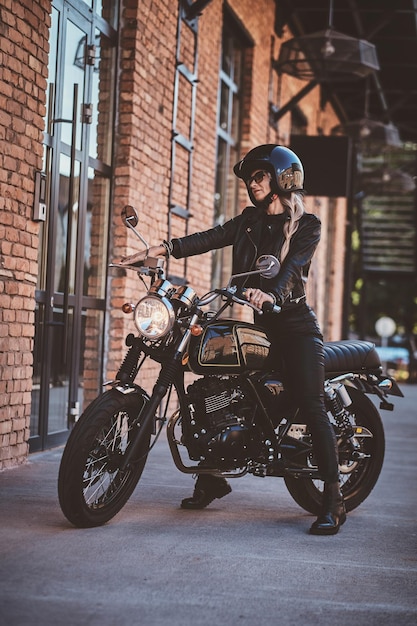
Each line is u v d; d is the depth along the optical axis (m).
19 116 6.71
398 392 6.00
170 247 5.30
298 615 3.72
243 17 13.29
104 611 3.61
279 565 4.48
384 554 4.85
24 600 3.67
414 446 10.51
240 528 5.28
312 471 5.43
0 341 6.57
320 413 5.32
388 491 7.03
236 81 13.83
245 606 3.79
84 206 8.51
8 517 5.12
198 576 4.18
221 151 13.26
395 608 3.90
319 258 22.48
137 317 4.80
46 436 7.86
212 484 5.76
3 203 6.53
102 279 9.14
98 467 5.01
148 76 9.59
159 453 8.27
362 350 5.94
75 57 8.27
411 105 23.77
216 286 13.44
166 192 10.34
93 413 4.83
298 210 5.29
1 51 6.40
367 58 12.35
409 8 15.83
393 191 24.12
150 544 4.71
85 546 4.56
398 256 32.06
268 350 5.29
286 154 5.30
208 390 5.16
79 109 8.39
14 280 6.75
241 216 5.45
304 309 5.32
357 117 25.59
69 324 8.30
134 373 5.08
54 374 8.05
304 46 12.30
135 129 9.27
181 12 10.49
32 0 6.82
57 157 7.91
